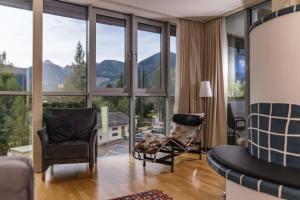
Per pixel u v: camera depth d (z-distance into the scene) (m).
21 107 3.80
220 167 1.37
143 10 4.51
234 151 1.63
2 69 3.68
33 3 3.61
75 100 4.24
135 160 4.17
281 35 1.29
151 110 5.01
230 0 4.07
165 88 5.14
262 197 1.17
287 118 1.25
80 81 4.29
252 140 1.52
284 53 1.28
